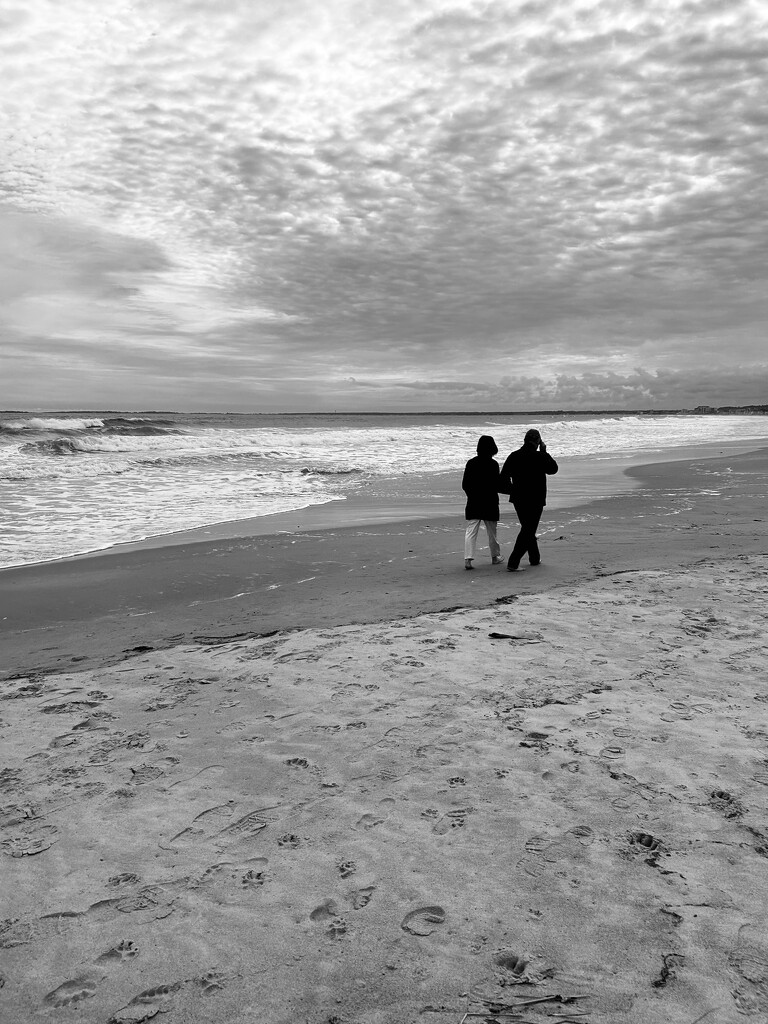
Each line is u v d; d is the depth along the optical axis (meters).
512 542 10.55
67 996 2.29
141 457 24.80
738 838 3.03
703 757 3.77
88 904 2.75
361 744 4.05
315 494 16.97
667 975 2.29
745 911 2.57
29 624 6.86
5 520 12.89
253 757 3.95
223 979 2.35
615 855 2.94
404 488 18.23
